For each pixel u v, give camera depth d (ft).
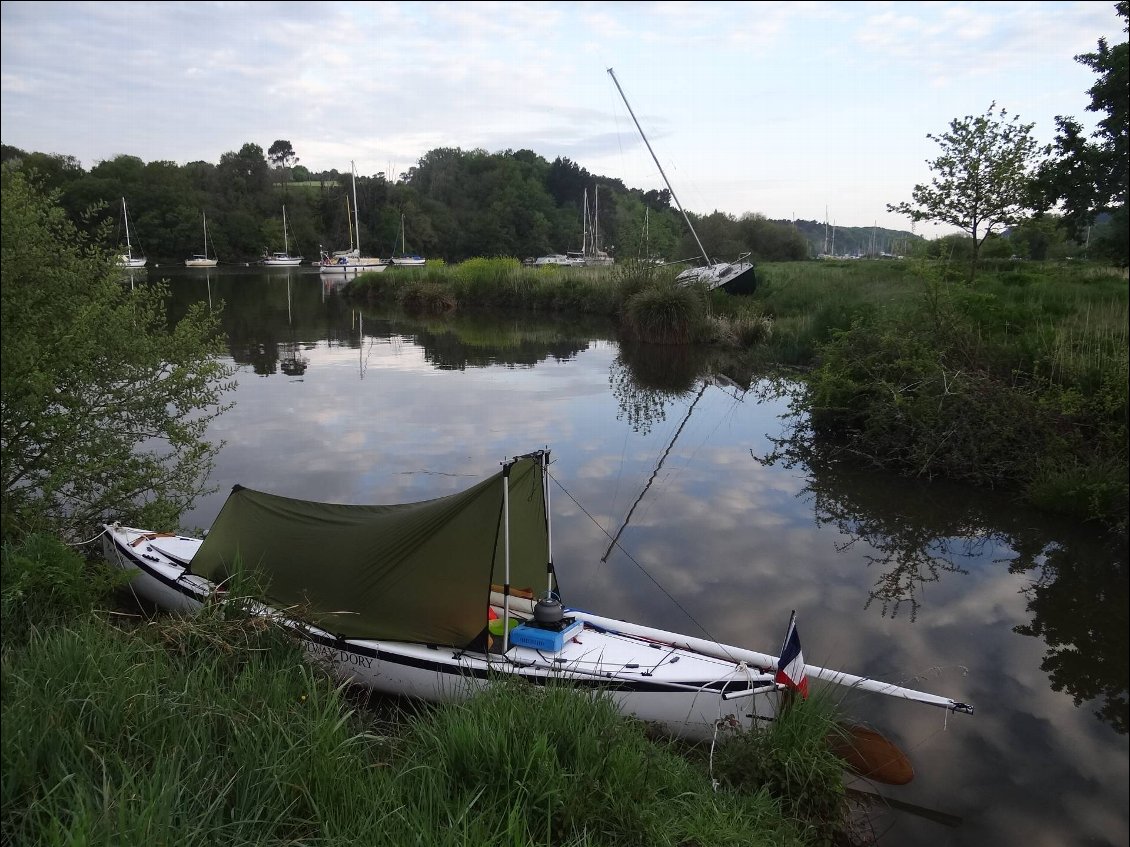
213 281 198.49
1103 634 23.89
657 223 256.11
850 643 23.17
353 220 310.86
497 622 20.31
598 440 47.16
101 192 251.19
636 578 27.45
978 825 15.61
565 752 14.85
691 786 15.46
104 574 22.13
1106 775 17.04
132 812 11.60
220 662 17.81
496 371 71.46
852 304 68.33
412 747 15.65
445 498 21.17
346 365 73.61
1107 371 39.81
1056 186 56.65
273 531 22.53
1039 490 35.37
